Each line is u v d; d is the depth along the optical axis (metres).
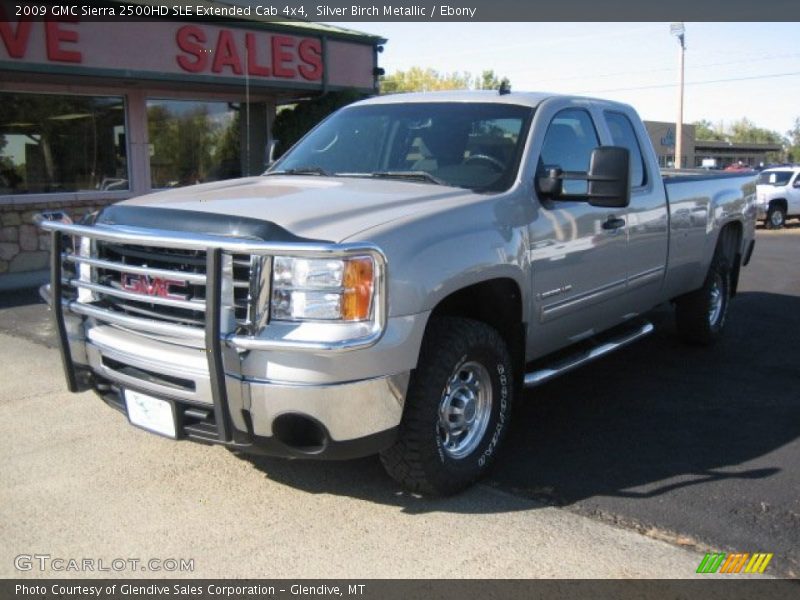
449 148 4.86
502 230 4.24
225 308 3.45
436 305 3.82
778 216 24.33
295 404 3.43
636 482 4.36
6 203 11.62
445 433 4.07
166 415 3.78
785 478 4.44
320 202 3.99
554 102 5.11
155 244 3.57
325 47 14.43
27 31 10.66
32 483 4.20
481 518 3.90
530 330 4.62
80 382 4.25
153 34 12.05
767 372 6.62
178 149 14.16
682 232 6.38
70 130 12.62
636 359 7.02
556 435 5.09
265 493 4.12
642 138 6.00
